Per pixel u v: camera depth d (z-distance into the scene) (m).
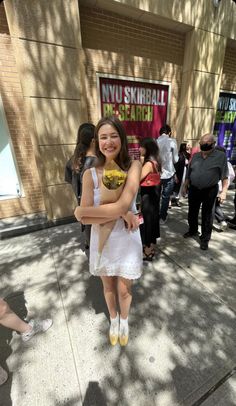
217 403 1.49
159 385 1.59
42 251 3.28
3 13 3.11
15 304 2.31
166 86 4.82
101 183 1.37
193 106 5.04
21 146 3.79
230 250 3.24
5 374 1.64
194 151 4.68
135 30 4.06
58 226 4.11
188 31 4.50
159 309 2.22
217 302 2.30
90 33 3.70
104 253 1.54
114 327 1.86
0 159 3.80
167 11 3.97
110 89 4.18
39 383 1.62
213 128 5.70
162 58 4.54
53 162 3.82
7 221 3.96
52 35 3.27
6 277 2.73
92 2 3.52
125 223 1.52
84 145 2.32
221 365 1.70
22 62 3.19
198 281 2.61
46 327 2.01
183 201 5.41
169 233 3.76
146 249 2.93
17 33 3.06
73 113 3.77
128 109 4.50
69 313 2.19
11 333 2.00
